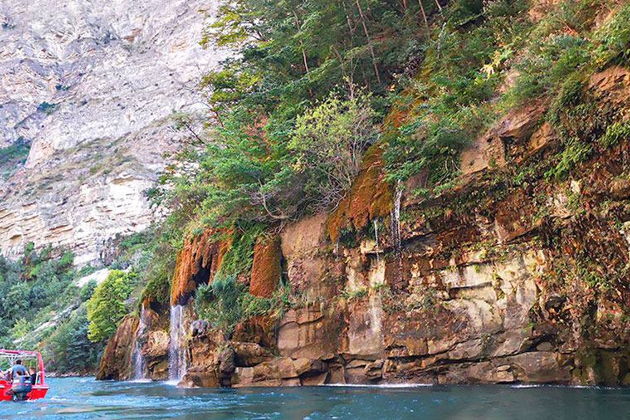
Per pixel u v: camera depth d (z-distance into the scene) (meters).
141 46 121.81
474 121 15.66
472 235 15.26
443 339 15.11
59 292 73.69
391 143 17.75
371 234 17.27
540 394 11.67
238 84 29.89
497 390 12.78
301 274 18.81
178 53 111.06
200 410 12.34
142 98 109.00
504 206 14.70
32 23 139.62
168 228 33.53
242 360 18.14
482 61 18.14
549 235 13.81
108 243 83.06
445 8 22.39
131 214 85.44
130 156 94.50
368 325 16.70
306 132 18.77
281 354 17.97
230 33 31.66
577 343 13.11
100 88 117.00
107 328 41.72
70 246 86.56
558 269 13.57
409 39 21.92
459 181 15.45
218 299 20.45
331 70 22.31
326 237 18.72
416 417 9.84
